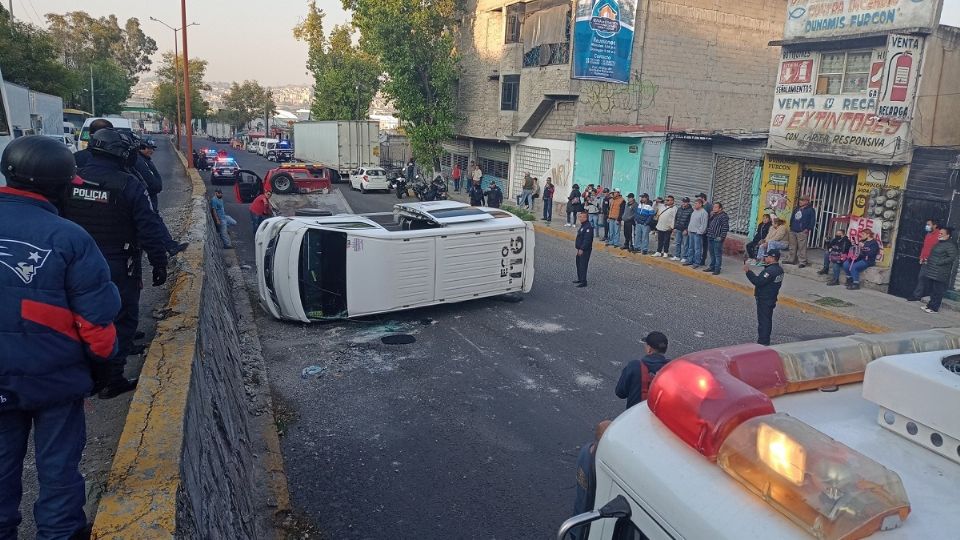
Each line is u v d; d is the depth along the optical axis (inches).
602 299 503.2
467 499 233.0
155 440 131.2
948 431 70.8
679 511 67.2
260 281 430.3
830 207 595.5
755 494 62.7
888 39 488.7
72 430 99.7
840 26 558.3
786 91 607.8
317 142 1476.4
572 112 927.7
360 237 406.9
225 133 3681.1
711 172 700.7
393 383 332.2
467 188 1255.5
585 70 859.4
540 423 291.3
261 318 434.0
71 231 93.8
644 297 513.7
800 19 592.4
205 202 606.2
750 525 60.1
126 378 187.3
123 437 132.0
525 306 478.6
